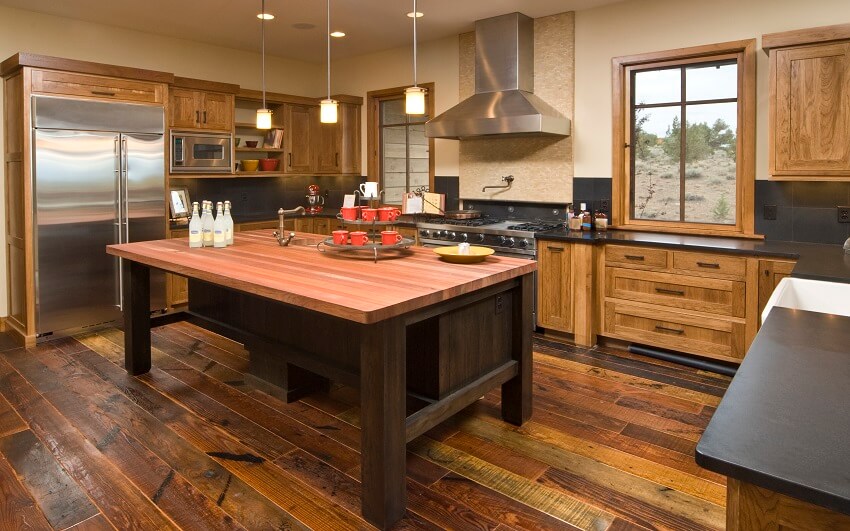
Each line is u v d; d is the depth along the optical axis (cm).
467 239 500
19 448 277
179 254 331
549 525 217
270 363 343
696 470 257
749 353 144
